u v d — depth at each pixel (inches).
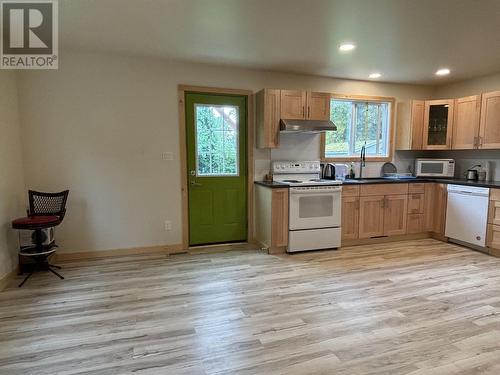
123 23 108.0
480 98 168.9
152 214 158.6
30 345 82.3
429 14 100.1
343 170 187.2
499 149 174.7
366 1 92.0
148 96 152.3
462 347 81.7
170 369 73.4
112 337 86.0
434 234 188.2
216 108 165.9
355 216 171.0
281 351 80.1
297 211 158.1
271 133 161.9
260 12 99.3
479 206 159.2
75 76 141.6
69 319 95.3
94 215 149.6
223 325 92.3
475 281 124.3
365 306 104.0
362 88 191.5
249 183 173.9
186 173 162.4
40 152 140.3
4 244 119.4
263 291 115.5
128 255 155.2
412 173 208.2
